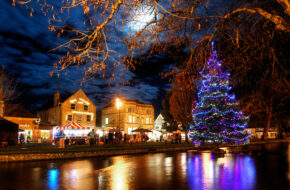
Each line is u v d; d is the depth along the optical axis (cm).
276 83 1166
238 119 2784
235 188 705
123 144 3266
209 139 2762
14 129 2988
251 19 905
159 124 6844
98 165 1299
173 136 3662
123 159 1619
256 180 815
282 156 1625
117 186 758
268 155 1709
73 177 929
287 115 3778
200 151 2255
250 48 1010
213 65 1065
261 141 3584
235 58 1033
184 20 878
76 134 3297
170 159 1564
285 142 3759
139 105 5944
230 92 2753
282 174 925
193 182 803
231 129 2738
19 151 1864
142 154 2027
